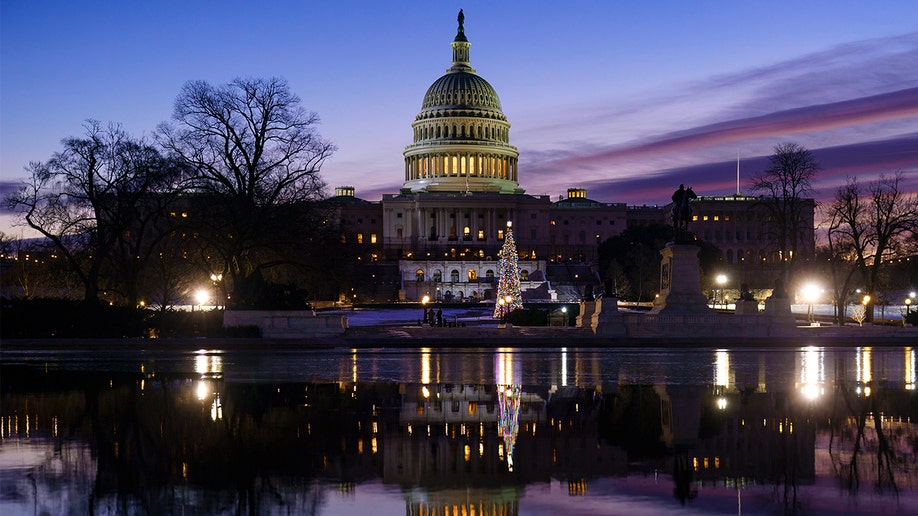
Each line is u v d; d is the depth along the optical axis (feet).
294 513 54.54
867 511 55.06
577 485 61.67
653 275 533.55
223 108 245.04
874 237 315.78
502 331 236.84
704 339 212.43
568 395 106.22
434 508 55.77
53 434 79.25
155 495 58.75
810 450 73.36
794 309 436.76
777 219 336.49
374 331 233.35
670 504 56.70
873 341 206.49
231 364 146.92
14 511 55.01
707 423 85.92
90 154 232.94
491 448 74.23
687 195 234.38
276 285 228.02
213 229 238.68
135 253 240.32
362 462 68.74
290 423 85.71
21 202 233.55
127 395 104.42
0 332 203.21
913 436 79.25
